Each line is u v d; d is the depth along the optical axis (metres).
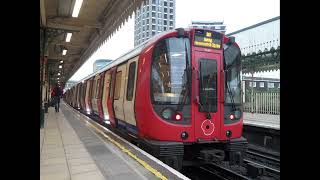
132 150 7.77
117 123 11.09
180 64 7.32
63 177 5.50
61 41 20.97
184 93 7.26
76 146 8.50
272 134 12.05
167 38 7.32
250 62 17.00
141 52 7.79
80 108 25.81
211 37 7.63
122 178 5.43
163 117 7.07
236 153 7.64
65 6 13.69
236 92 7.91
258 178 7.90
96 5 13.73
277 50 15.06
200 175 8.59
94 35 18.89
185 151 7.79
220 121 7.57
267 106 17.05
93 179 5.37
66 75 52.44
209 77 7.52
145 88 7.30
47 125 13.81
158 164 6.26
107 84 12.93
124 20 13.51
